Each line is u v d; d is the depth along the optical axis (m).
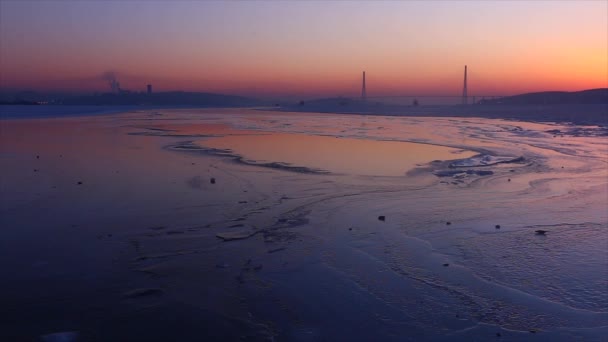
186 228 7.79
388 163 14.72
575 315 5.03
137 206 9.15
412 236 7.51
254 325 4.77
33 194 10.13
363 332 4.65
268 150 18.06
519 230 7.89
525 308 5.17
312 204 9.37
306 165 14.17
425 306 5.18
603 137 24.48
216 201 9.55
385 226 8.00
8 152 16.97
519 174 13.06
